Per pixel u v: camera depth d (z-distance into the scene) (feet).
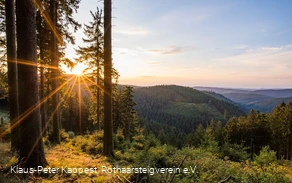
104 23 30.25
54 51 37.06
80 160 24.49
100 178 16.92
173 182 16.60
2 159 20.07
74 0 35.42
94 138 41.65
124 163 25.08
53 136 37.70
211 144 44.45
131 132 101.86
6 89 40.29
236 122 203.51
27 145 18.03
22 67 17.61
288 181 18.95
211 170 21.65
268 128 161.89
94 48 63.26
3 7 32.94
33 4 17.99
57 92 38.17
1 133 38.55
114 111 95.25
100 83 67.31
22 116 17.95
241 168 23.73
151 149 27.73
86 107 153.69
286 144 140.67
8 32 26.84
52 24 35.27
